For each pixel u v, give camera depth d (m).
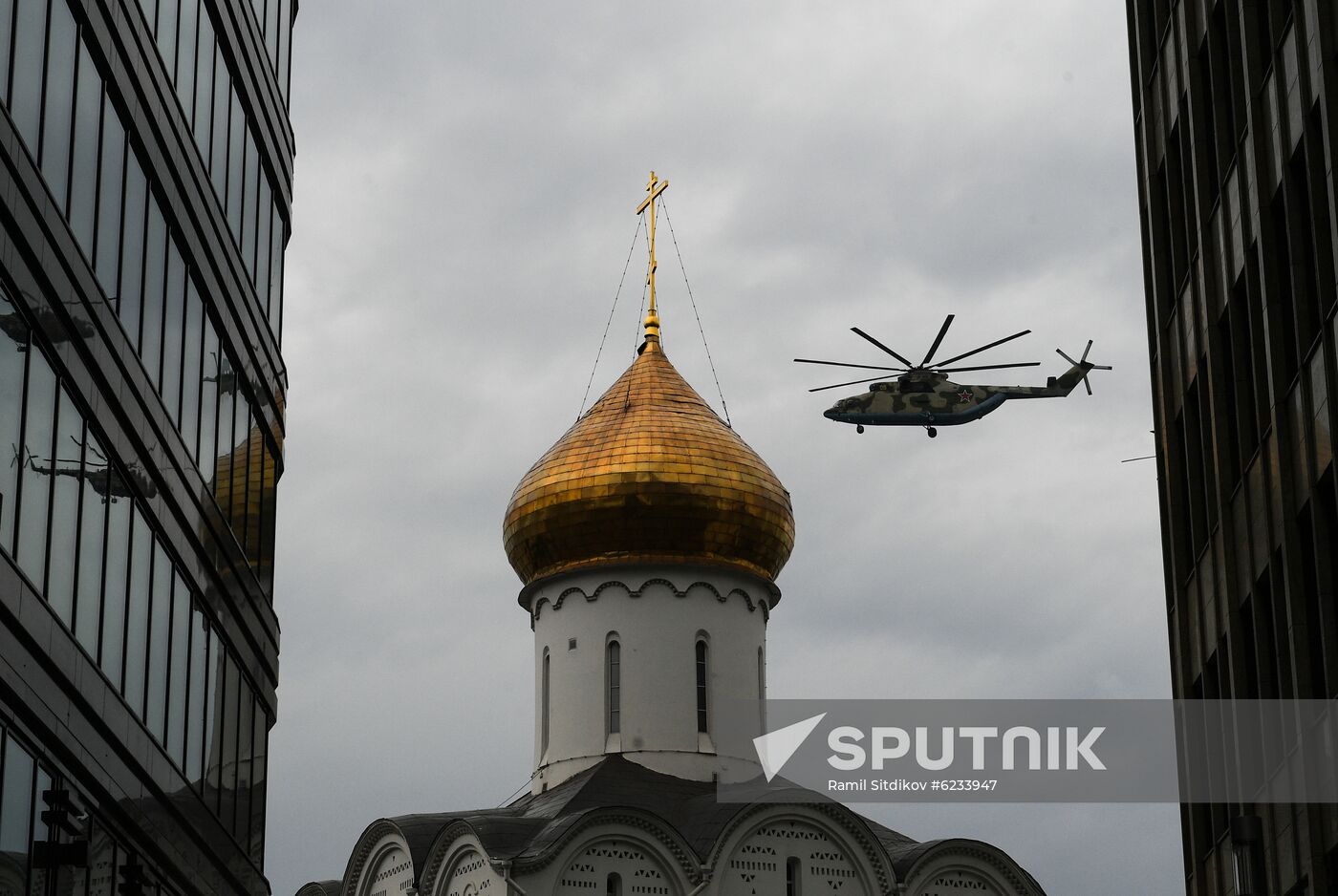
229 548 41.62
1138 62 43.91
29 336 29.27
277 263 47.69
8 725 28.17
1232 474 37.03
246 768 43.19
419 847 70.06
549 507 73.31
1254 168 34.72
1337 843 30.69
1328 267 31.34
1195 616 39.59
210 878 39.72
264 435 45.84
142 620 34.81
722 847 67.00
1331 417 30.75
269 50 46.56
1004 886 70.38
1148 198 42.78
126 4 34.22
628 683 71.69
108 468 32.94
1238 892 31.52
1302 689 32.09
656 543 72.88
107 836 32.97
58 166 30.66
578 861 66.12
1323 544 31.50
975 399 76.00
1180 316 40.59
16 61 28.70
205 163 39.91
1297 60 32.62
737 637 72.88
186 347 38.31
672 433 74.00
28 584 28.80
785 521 74.38
